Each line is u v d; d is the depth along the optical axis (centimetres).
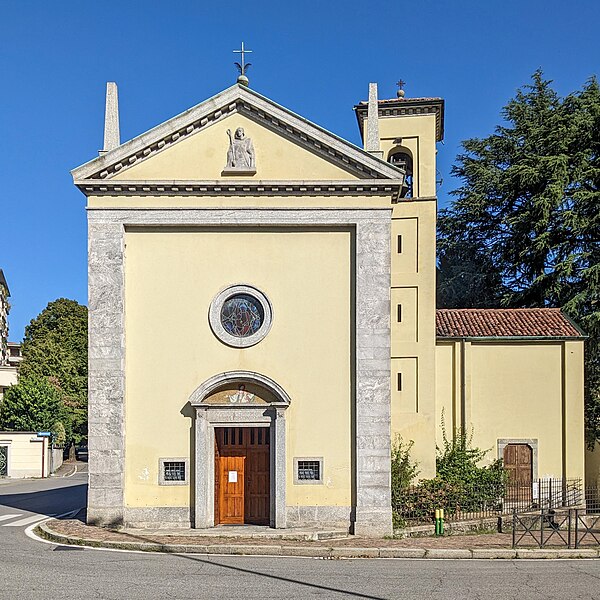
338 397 2431
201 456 2391
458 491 2730
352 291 2459
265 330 2447
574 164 4375
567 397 3067
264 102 2447
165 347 2448
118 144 2527
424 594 1595
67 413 6644
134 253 2473
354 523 2373
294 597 1550
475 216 4969
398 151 3119
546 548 2169
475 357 3111
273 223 2452
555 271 4209
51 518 2662
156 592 1576
